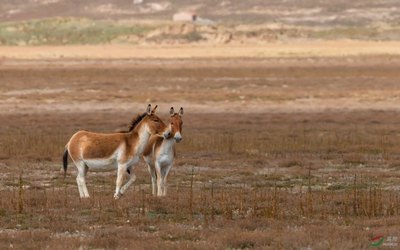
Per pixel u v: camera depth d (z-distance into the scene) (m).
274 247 42.78
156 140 61.09
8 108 159.12
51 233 47.44
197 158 87.38
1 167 81.62
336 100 175.25
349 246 42.41
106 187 68.81
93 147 59.44
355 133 113.62
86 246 43.47
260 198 59.00
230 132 115.12
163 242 43.94
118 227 48.97
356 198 58.06
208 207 55.34
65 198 58.06
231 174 75.94
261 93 189.25
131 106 164.25
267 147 95.56
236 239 44.16
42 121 133.25
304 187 68.12
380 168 80.69
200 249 42.34
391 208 53.84
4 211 54.41
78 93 189.38
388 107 161.75
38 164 83.50
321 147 95.25
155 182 63.44
